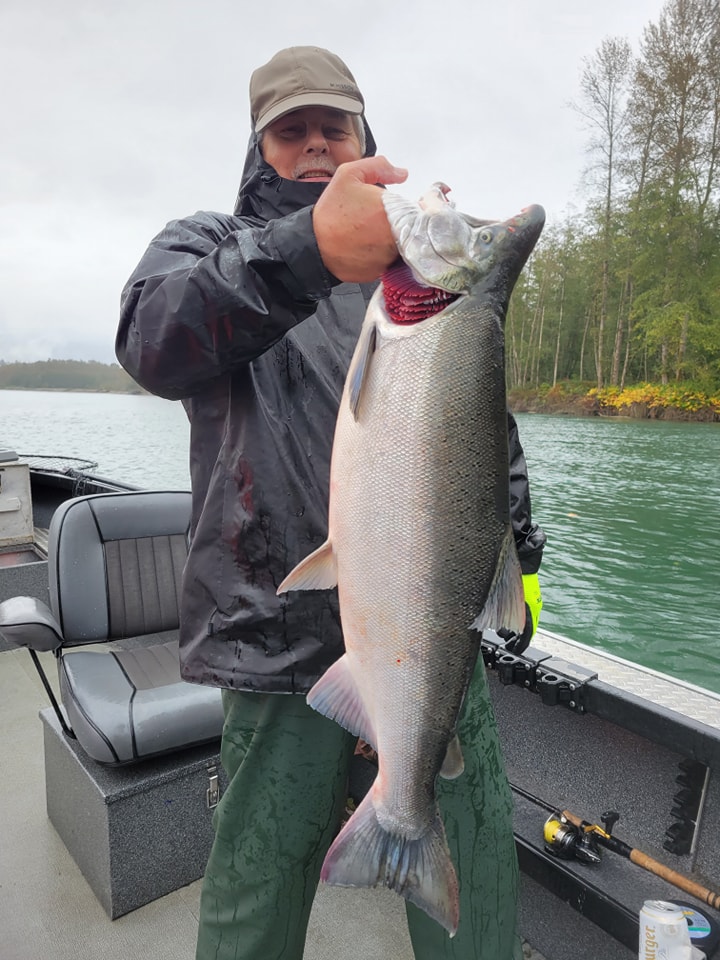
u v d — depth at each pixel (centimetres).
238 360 114
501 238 114
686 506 1273
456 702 119
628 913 178
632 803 209
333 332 143
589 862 198
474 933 143
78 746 239
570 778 224
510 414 167
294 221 105
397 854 116
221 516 131
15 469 484
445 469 114
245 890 137
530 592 174
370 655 116
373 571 115
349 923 222
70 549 298
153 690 240
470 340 113
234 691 141
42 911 221
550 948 207
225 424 134
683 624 764
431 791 118
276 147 146
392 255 106
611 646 716
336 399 137
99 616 299
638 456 1761
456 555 116
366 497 114
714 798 191
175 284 110
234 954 137
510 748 240
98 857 222
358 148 155
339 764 137
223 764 147
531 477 1520
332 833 140
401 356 113
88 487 591
